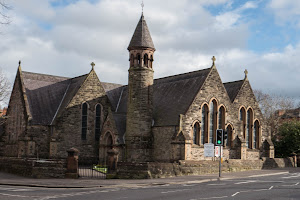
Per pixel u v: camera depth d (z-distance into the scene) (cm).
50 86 5556
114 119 4844
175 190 2408
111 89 5928
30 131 4900
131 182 2956
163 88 5256
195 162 3825
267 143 5447
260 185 2759
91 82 5175
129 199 1959
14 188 2691
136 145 4556
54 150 4750
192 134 4441
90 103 5125
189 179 3206
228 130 4947
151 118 4678
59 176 3406
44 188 2692
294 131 5997
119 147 4659
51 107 5275
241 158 4878
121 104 5691
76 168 3412
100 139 4919
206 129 4609
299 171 4547
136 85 4656
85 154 5012
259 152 5391
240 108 5188
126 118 4791
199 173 3809
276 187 2606
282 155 6128
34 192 2380
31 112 5056
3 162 4281
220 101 4791
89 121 5094
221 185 2772
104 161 4844
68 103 4941
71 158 3419
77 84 5456
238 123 5022
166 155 4406
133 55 4719
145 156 4547
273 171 4369
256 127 5456
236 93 5225
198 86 4653
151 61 4756
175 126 4328
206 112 4641
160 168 3422
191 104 4434
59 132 4819
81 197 2073
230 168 4247
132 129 4612
